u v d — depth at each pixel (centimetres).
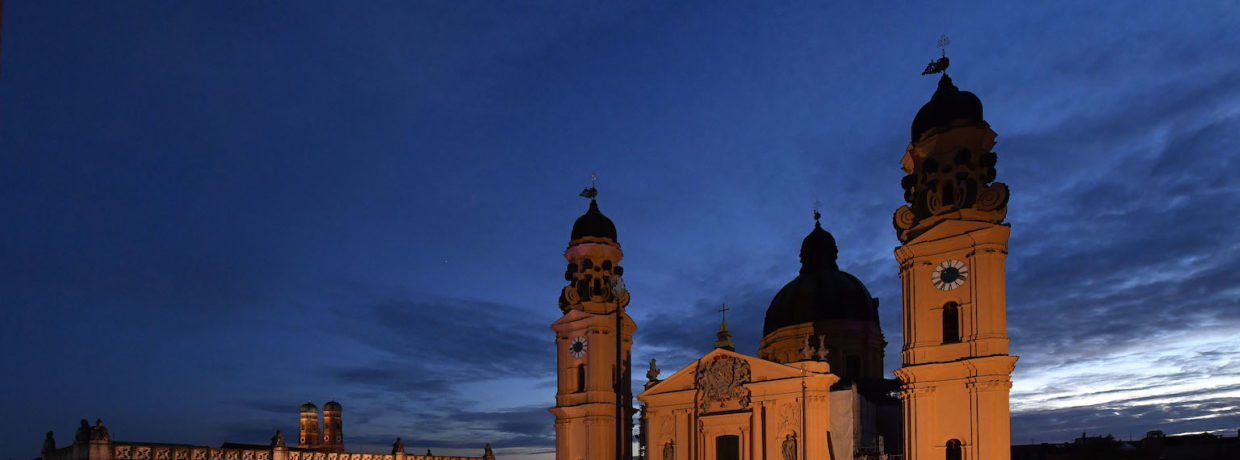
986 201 6297
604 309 8681
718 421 7638
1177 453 8150
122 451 6312
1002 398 5947
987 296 6106
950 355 6194
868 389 8275
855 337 8719
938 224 6369
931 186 6556
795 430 7219
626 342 8694
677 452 7925
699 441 7788
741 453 7450
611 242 8912
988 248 6162
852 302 8881
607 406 8275
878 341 8919
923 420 6191
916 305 6419
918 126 6750
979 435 5909
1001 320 6088
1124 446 8481
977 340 6072
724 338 7881
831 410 7244
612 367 8488
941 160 6575
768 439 7319
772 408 7362
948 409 6128
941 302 6341
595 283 8769
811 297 8919
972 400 6000
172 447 6600
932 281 6412
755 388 7494
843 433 7131
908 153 6819
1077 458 8181
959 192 6400
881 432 7906
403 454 8238
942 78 6938
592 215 9000
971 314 6150
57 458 6544
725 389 7681
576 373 8606
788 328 8869
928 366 6203
